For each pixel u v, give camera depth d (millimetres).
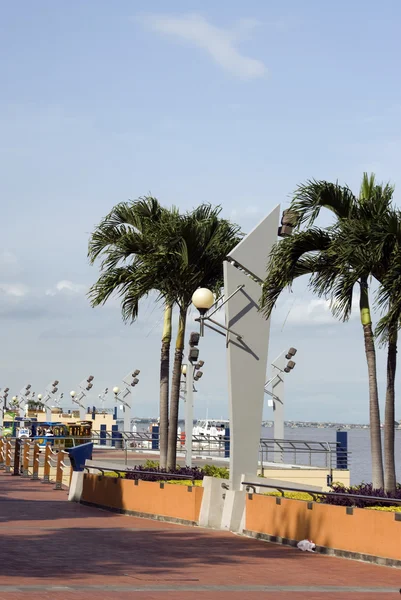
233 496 17438
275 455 35719
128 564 12438
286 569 12617
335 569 12711
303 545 14680
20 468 33625
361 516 13664
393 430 15352
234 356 18031
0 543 14258
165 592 10188
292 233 16000
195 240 21203
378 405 15633
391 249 15469
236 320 18141
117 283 21719
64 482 29875
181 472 20734
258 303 18328
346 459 33500
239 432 17969
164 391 22344
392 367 15422
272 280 16203
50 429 48469
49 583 10359
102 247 22406
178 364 21969
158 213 22453
